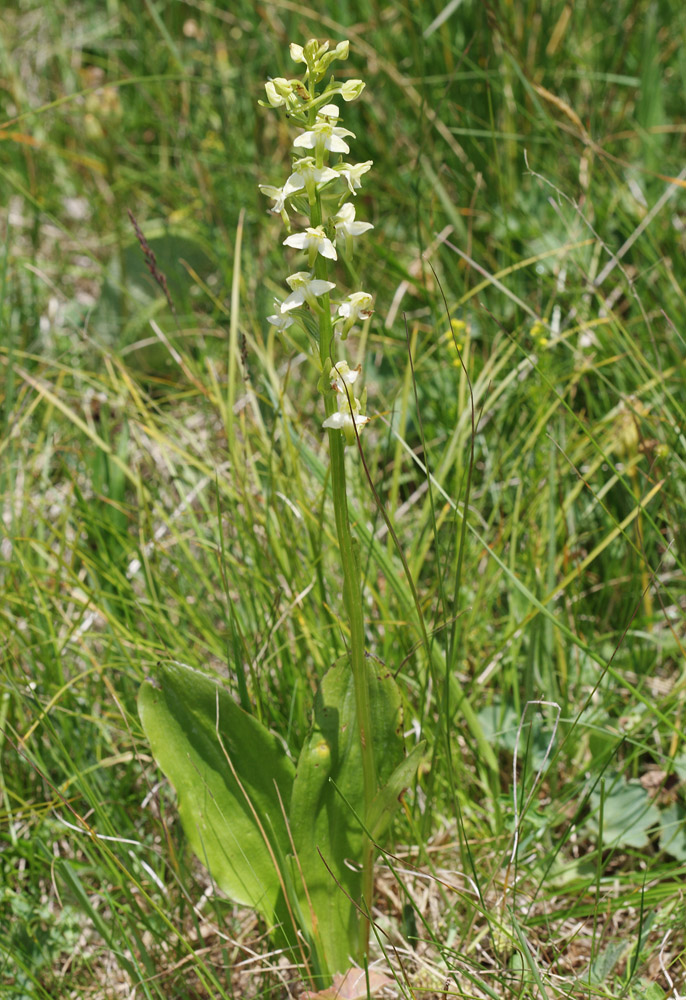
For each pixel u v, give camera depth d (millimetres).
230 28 1497
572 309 996
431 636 792
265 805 750
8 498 936
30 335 1183
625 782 825
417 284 1087
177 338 1143
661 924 774
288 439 889
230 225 1271
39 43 1623
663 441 925
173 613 923
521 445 970
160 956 789
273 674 868
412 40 1282
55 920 809
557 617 871
